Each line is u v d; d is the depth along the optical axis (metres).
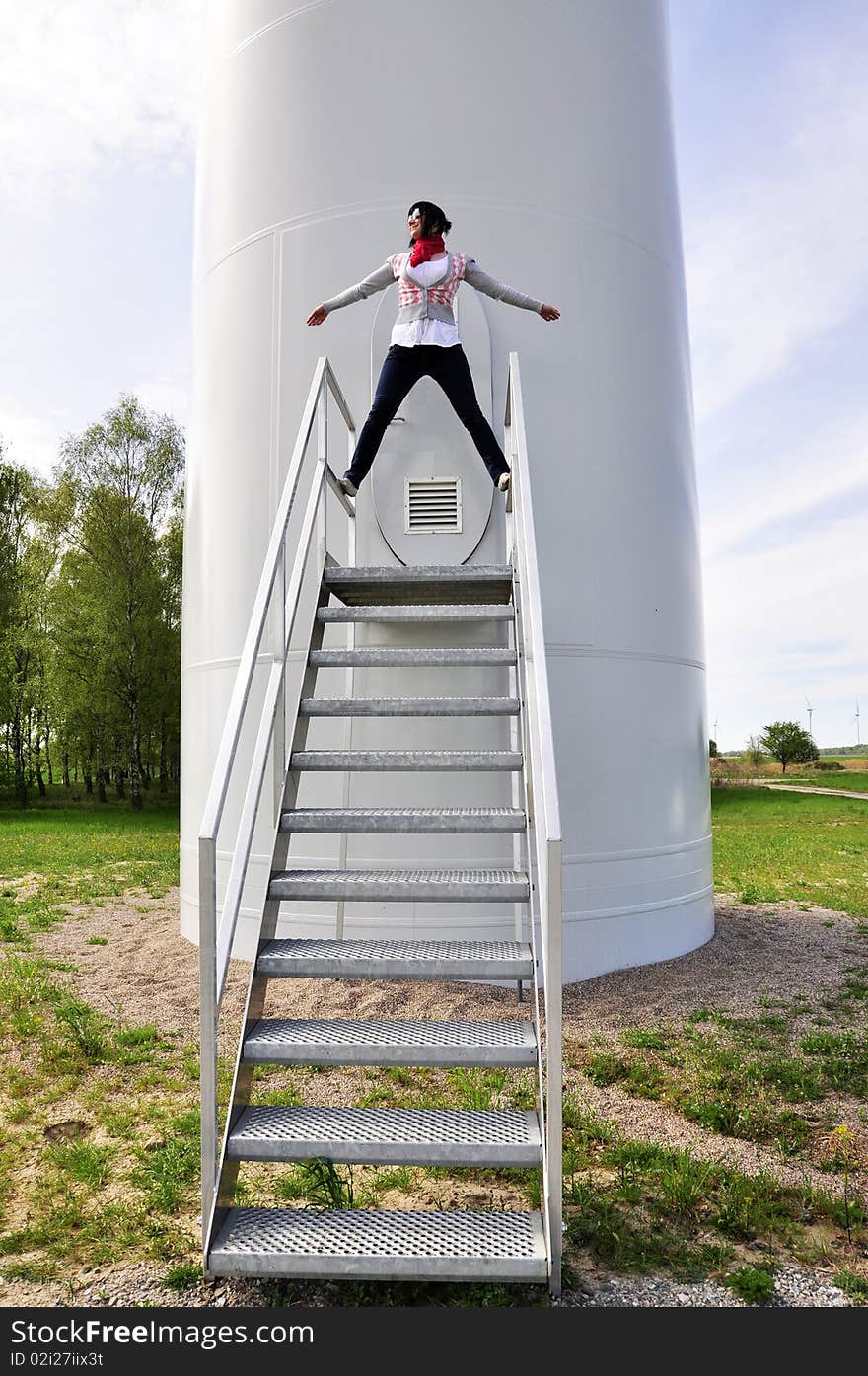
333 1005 4.78
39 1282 2.55
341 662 3.76
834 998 5.25
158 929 7.11
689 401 6.70
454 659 3.69
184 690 6.82
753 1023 4.74
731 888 9.73
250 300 5.92
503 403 5.48
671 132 6.69
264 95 5.95
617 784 5.64
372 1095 3.76
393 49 5.63
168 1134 3.42
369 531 5.43
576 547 5.59
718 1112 3.52
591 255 5.77
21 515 31.03
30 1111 3.68
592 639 5.58
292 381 5.70
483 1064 2.63
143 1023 4.68
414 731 5.32
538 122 5.68
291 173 5.78
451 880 3.01
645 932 5.77
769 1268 2.59
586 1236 2.74
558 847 2.35
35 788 37.78
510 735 5.28
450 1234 2.46
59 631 27.36
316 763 3.38
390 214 5.55
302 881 3.04
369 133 5.61
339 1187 2.73
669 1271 2.58
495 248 5.55
